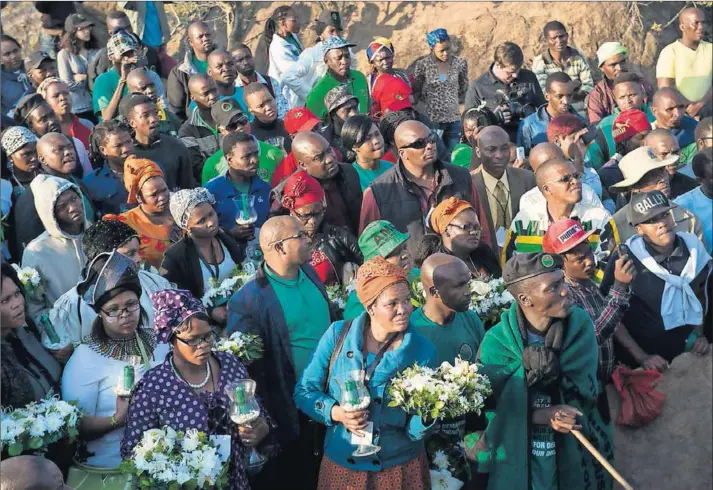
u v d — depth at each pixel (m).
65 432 5.42
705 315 7.07
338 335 5.68
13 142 8.48
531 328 5.86
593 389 5.90
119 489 5.45
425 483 5.77
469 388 5.44
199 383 5.45
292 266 6.26
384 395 5.57
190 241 7.05
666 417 6.41
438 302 6.01
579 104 12.27
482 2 15.12
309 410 5.63
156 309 5.33
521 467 5.79
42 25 14.17
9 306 5.62
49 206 7.10
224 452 5.33
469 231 6.91
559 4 14.90
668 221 6.91
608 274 6.86
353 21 15.15
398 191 7.81
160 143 9.22
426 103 12.35
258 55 14.86
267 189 8.43
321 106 10.91
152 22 13.60
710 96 12.74
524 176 8.23
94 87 11.52
